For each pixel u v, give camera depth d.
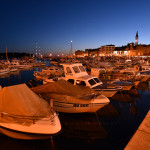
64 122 7.38
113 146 5.43
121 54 98.94
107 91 9.55
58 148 5.29
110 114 8.42
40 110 5.24
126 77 16.00
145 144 4.30
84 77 10.27
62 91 6.99
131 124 7.22
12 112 4.90
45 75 19.78
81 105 7.18
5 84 19.31
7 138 5.66
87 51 152.50
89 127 6.91
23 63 47.12
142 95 12.36
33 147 5.33
